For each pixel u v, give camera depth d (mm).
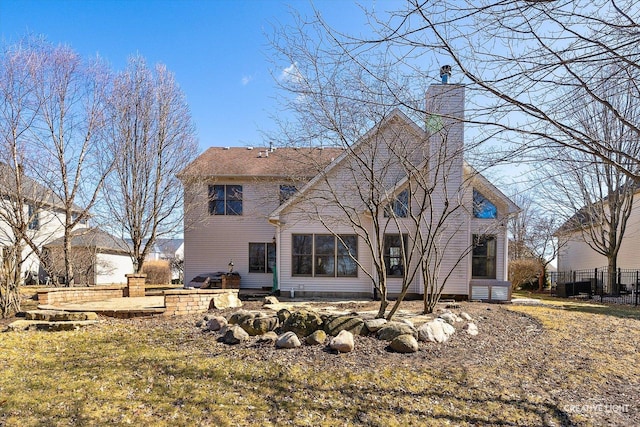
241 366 4965
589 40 3004
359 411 3797
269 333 6176
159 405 3920
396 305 7125
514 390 4293
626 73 3322
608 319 8398
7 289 8250
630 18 2914
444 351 5539
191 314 8383
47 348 5957
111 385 4426
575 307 10695
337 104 7195
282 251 13102
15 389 4324
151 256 31672
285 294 13062
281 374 4684
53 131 12555
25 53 11750
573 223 19016
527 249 23016
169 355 5453
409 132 8492
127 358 5371
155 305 9156
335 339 5547
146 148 14578
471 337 6336
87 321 7484
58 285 13680
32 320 7633
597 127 5668
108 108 13820
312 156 9414
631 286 16125
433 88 6414
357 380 4496
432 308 8266
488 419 3652
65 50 12641
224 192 16656
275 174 15961
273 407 3881
